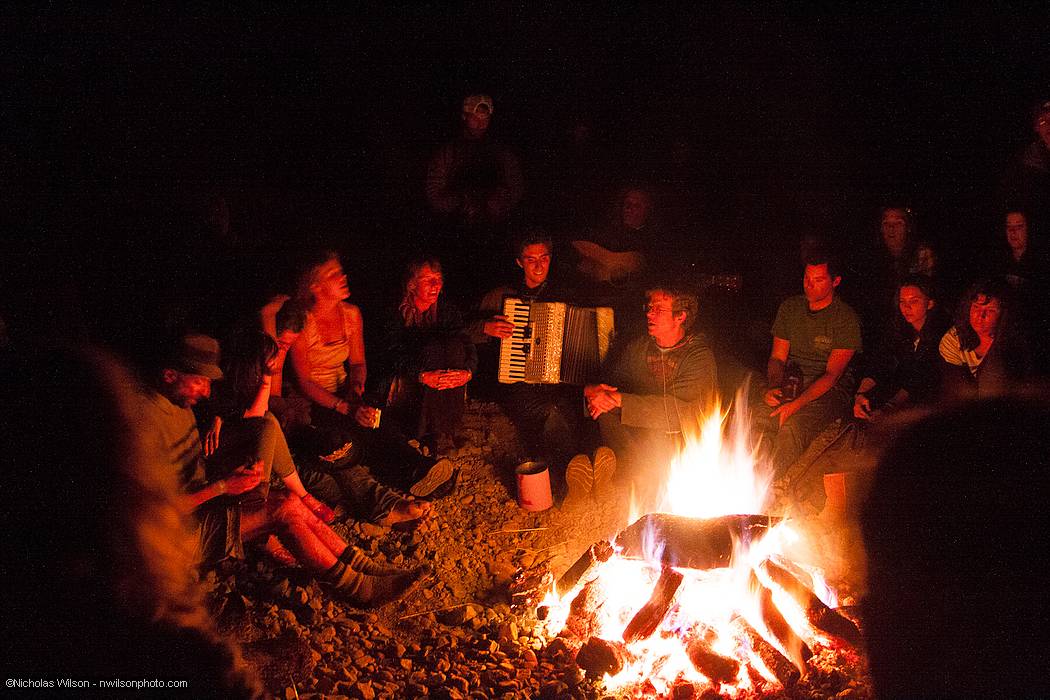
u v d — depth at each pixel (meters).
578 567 4.14
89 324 5.71
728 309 6.71
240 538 3.75
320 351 5.23
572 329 5.68
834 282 5.60
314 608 4.01
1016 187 6.37
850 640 3.65
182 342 3.75
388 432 5.11
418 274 5.43
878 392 5.80
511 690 3.59
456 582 4.45
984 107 8.62
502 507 5.11
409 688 3.61
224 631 3.71
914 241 6.37
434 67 9.20
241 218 7.54
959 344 5.02
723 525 3.90
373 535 4.71
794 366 5.60
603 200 8.58
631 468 5.28
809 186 8.83
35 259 5.03
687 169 8.60
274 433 4.31
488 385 6.38
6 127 7.64
